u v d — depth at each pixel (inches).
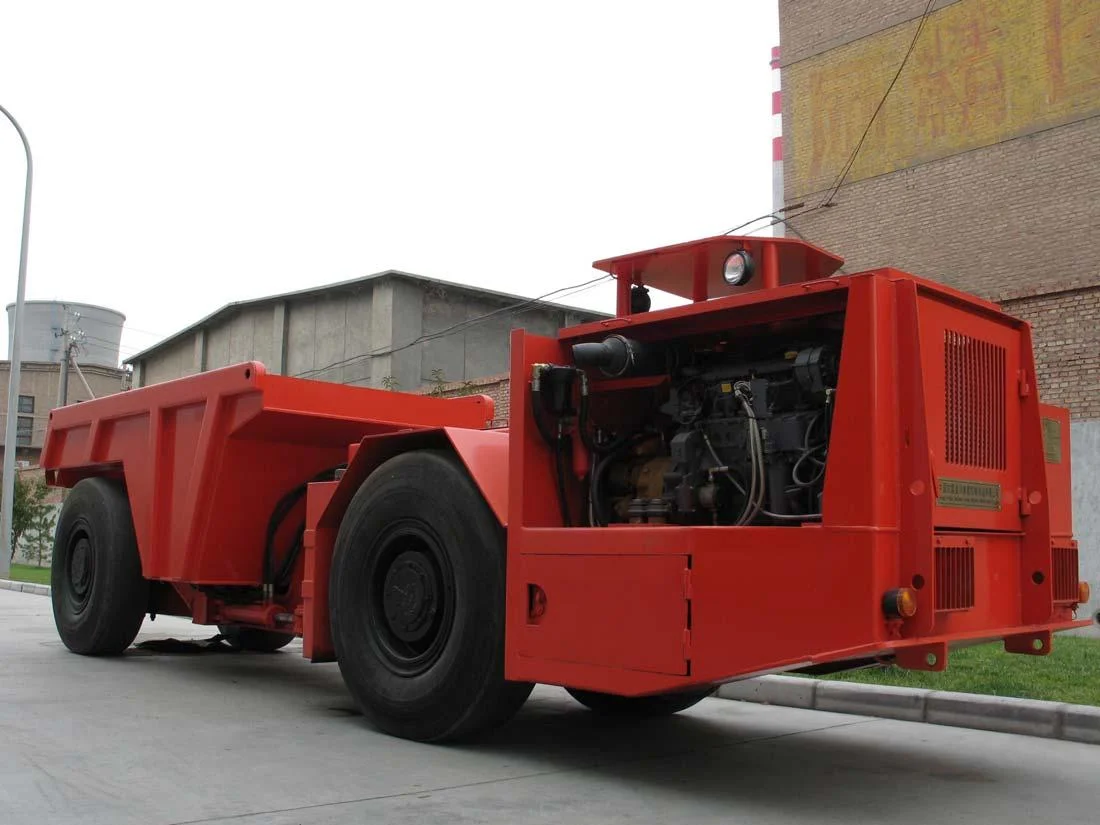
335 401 261.7
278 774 166.7
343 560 209.5
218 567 263.1
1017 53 587.2
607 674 162.4
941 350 165.8
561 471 186.9
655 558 158.2
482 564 183.6
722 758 191.3
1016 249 577.3
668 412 182.4
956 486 165.5
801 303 163.0
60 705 223.8
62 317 1972.2
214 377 261.9
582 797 158.9
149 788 155.3
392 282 1031.6
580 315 1149.7
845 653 140.9
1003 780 177.9
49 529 1072.8
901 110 636.1
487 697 182.2
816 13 685.9
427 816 144.5
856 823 148.7
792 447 162.1
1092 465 386.9
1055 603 186.4
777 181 879.1
